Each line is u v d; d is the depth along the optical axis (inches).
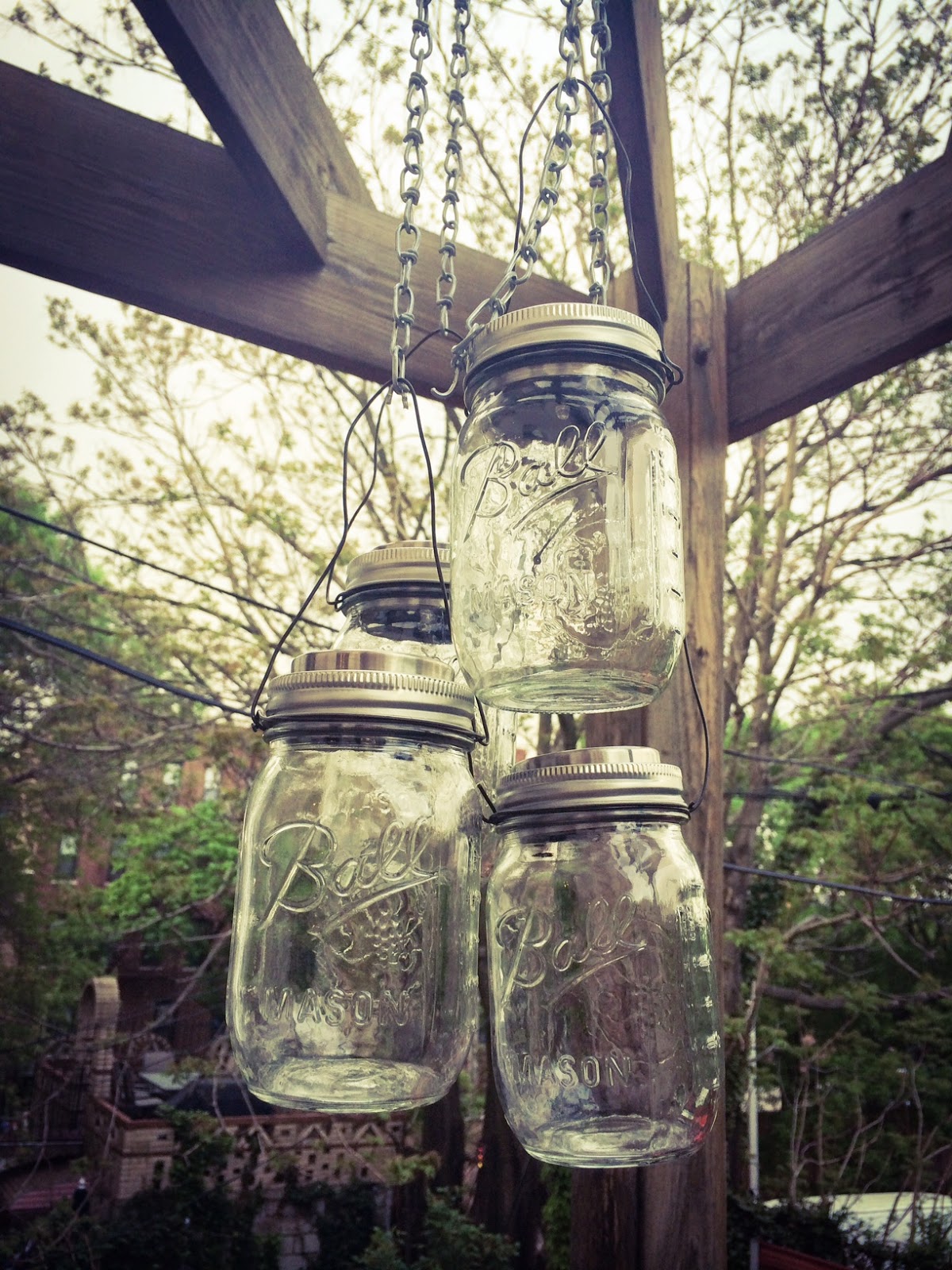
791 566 290.5
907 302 50.0
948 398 265.0
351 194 53.4
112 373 258.2
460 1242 213.9
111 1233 263.7
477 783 28.2
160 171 47.4
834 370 53.3
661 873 25.7
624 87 49.7
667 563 25.9
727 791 270.2
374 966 22.5
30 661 292.2
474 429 26.1
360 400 249.1
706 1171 49.1
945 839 230.8
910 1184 265.0
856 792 239.0
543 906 25.5
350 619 31.5
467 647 25.3
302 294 49.9
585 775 25.5
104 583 272.8
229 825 273.0
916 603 270.7
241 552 253.3
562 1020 24.7
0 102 44.2
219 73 39.3
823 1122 270.2
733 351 59.6
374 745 23.4
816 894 282.5
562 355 25.0
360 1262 224.8
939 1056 266.4
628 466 25.4
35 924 304.5
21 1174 348.2
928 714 271.1
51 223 44.2
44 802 297.1
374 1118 278.8
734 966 250.2
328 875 22.9
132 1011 363.9
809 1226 241.1
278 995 22.7
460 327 54.2
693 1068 24.9
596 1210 49.4
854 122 242.5
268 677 25.8
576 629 24.4
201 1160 275.3
